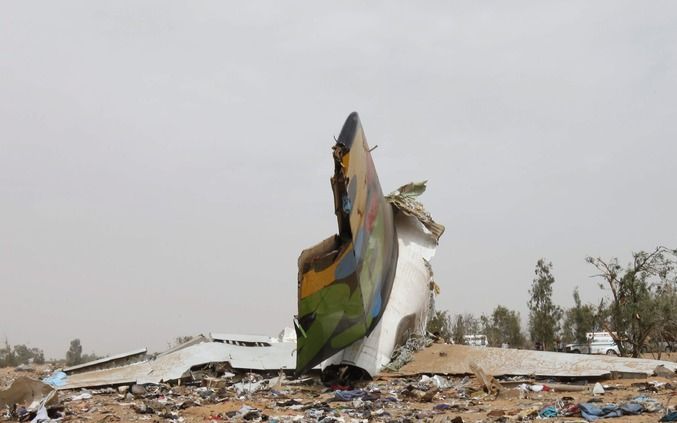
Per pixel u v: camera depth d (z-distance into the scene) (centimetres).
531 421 1625
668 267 3916
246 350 3569
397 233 3922
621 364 2681
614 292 3981
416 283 3656
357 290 2741
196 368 3238
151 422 1839
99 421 1866
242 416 1875
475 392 2362
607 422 1552
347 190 2542
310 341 2688
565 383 2566
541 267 5628
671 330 3975
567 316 6312
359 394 2339
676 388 2130
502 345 6375
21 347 6619
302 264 2609
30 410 1939
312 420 1758
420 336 3450
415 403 2159
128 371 3147
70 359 6919
